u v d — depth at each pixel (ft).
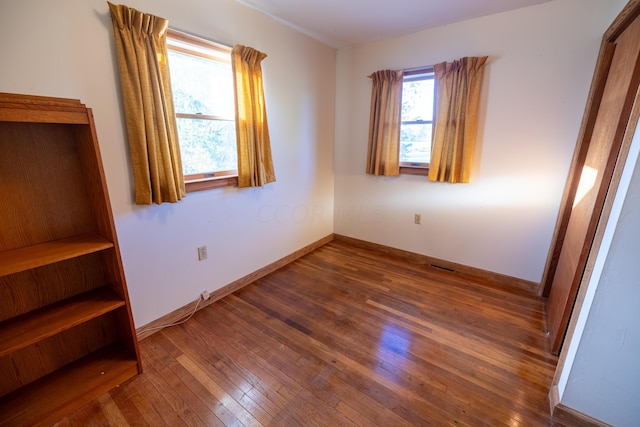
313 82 10.02
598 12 6.53
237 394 4.99
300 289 8.50
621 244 3.70
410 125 9.86
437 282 8.95
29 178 4.46
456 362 5.71
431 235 10.05
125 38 5.13
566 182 7.45
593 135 6.41
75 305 4.91
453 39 8.44
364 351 6.00
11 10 4.15
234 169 7.93
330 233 12.55
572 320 4.68
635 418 4.03
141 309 6.32
